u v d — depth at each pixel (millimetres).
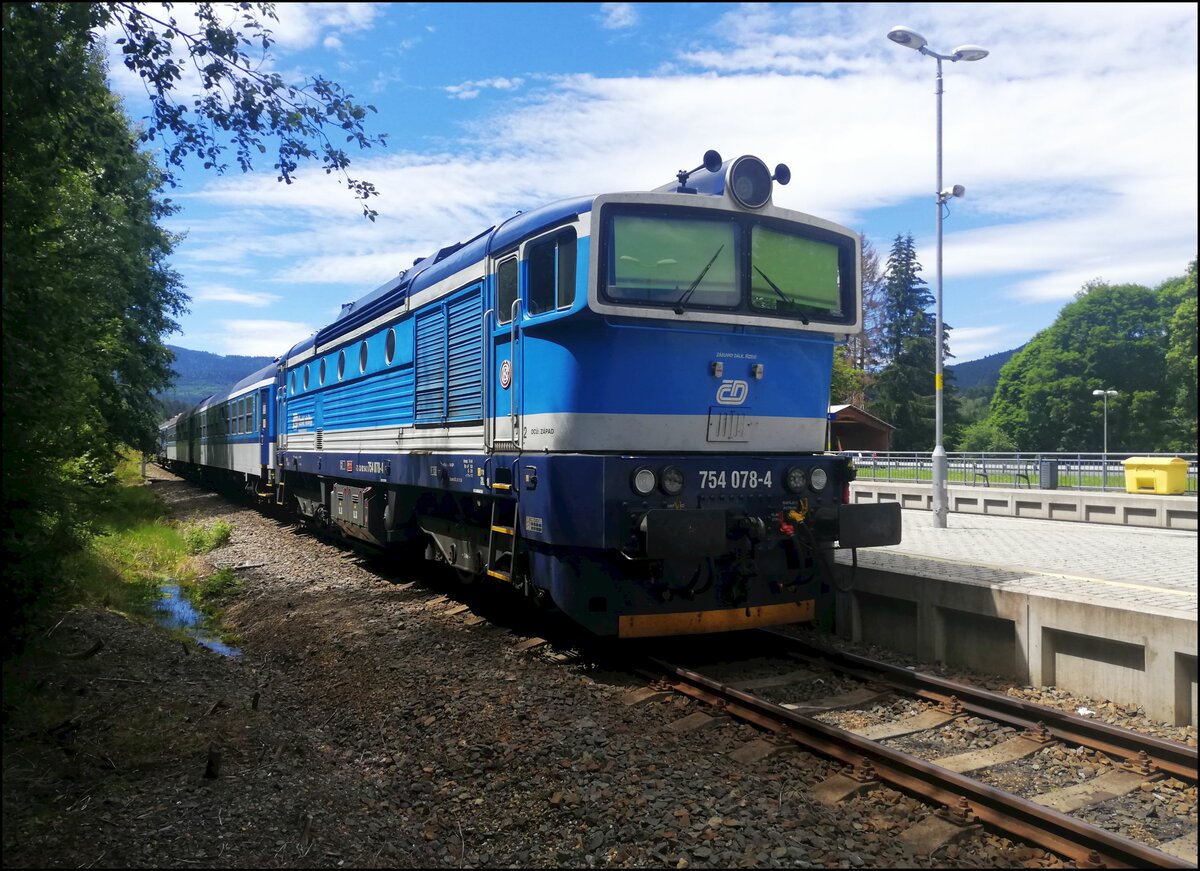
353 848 3934
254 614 10094
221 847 3773
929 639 7059
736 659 7152
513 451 7148
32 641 6105
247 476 22625
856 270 7414
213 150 6004
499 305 7441
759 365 6895
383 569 12078
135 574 12406
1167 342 56844
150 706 5691
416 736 5555
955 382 58812
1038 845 3898
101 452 11359
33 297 4953
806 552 7051
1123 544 10797
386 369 10523
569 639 7695
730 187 6660
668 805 4281
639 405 6418
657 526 5965
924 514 17266
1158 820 4227
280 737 5438
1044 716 5320
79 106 5652
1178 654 5418
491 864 3939
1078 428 57531
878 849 3871
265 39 5582
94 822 3914
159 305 23047
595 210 6199
